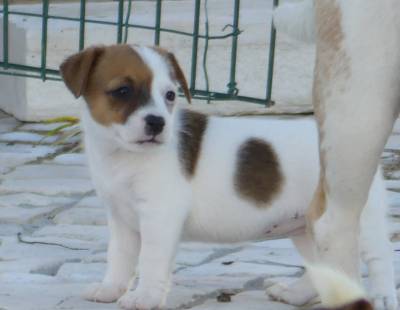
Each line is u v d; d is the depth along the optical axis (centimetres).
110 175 729
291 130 761
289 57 1609
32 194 1153
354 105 675
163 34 1608
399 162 1320
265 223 756
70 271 857
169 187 721
